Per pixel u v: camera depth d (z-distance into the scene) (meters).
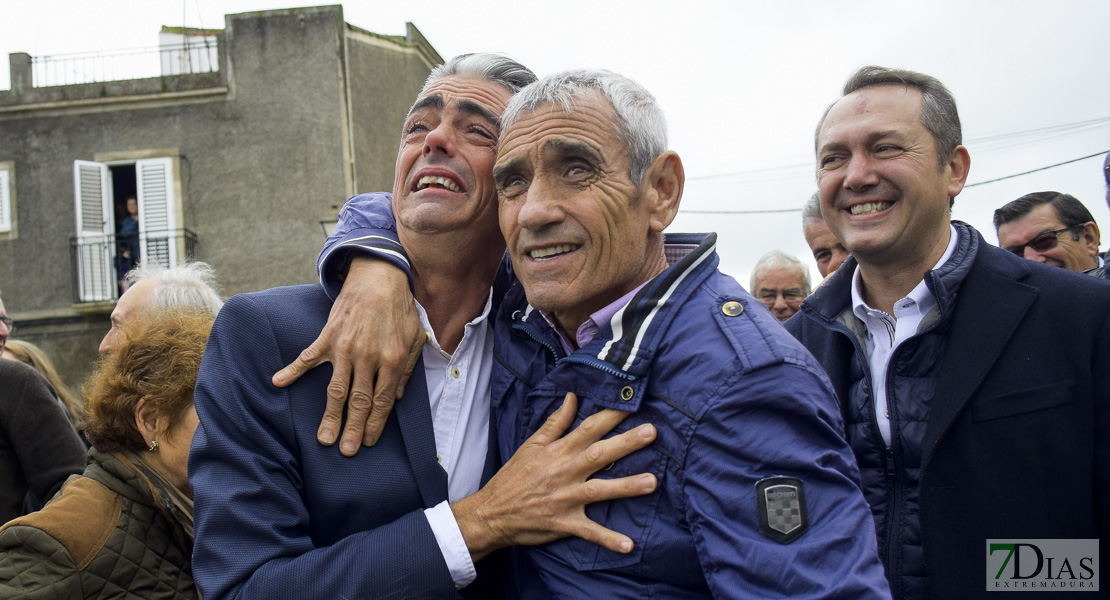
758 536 1.21
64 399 3.49
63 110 11.91
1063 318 1.64
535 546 1.41
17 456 2.51
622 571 1.32
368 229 1.65
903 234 1.79
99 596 1.63
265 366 1.47
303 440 1.44
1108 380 1.58
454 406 1.61
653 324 1.38
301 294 1.62
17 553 1.59
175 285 2.67
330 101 11.81
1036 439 1.60
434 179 1.58
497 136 1.61
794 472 1.24
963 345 1.68
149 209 11.67
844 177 1.86
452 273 1.64
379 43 12.64
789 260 4.22
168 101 11.89
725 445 1.26
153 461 1.78
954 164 1.89
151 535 1.73
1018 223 3.19
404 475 1.48
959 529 1.62
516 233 1.46
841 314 1.98
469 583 1.41
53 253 11.73
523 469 1.39
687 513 1.29
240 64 11.89
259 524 1.34
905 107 1.80
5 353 3.42
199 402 1.45
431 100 1.62
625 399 1.36
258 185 11.71
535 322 1.56
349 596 1.31
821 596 1.14
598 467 1.34
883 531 1.73
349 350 1.44
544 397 1.47
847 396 1.89
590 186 1.39
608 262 1.41
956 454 1.65
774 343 1.32
